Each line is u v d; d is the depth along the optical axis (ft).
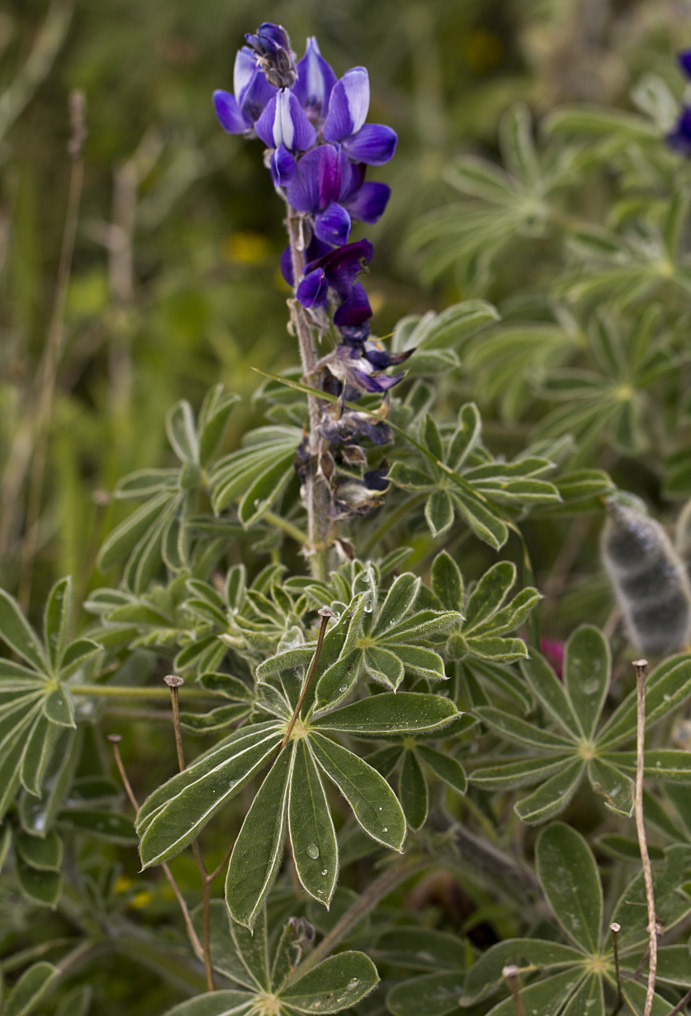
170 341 4.93
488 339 3.52
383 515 2.81
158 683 3.15
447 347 2.80
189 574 2.85
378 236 5.42
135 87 5.89
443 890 3.06
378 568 2.65
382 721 2.55
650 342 3.45
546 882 2.69
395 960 2.86
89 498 3.99
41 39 5.62
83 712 2.82
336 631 2.54
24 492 4.33
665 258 3.40
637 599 2.86
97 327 4.96
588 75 5.02
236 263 5.31
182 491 2.91
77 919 2.95
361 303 2.58
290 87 2.61
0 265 4.68
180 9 5.96
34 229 5.01
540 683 2.76
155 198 5.52
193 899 2.99
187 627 2.83
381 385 2.59
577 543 3.54
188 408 3.00
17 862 2.81
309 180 2.58
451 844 2.77
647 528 2.83
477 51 6.13
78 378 5.04
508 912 2.96
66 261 3.44
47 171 5.68
